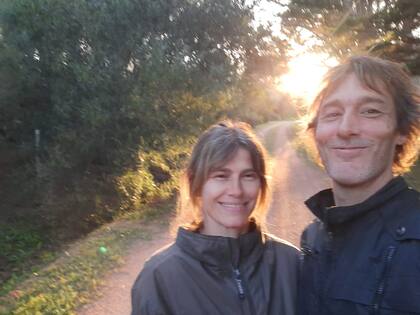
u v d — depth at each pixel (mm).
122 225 3740
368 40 5055
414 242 588
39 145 5262
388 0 4953
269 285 780
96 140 4641
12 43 4926
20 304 2223
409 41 4621
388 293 583
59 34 4785
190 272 745
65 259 3002
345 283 627
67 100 4766
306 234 760
